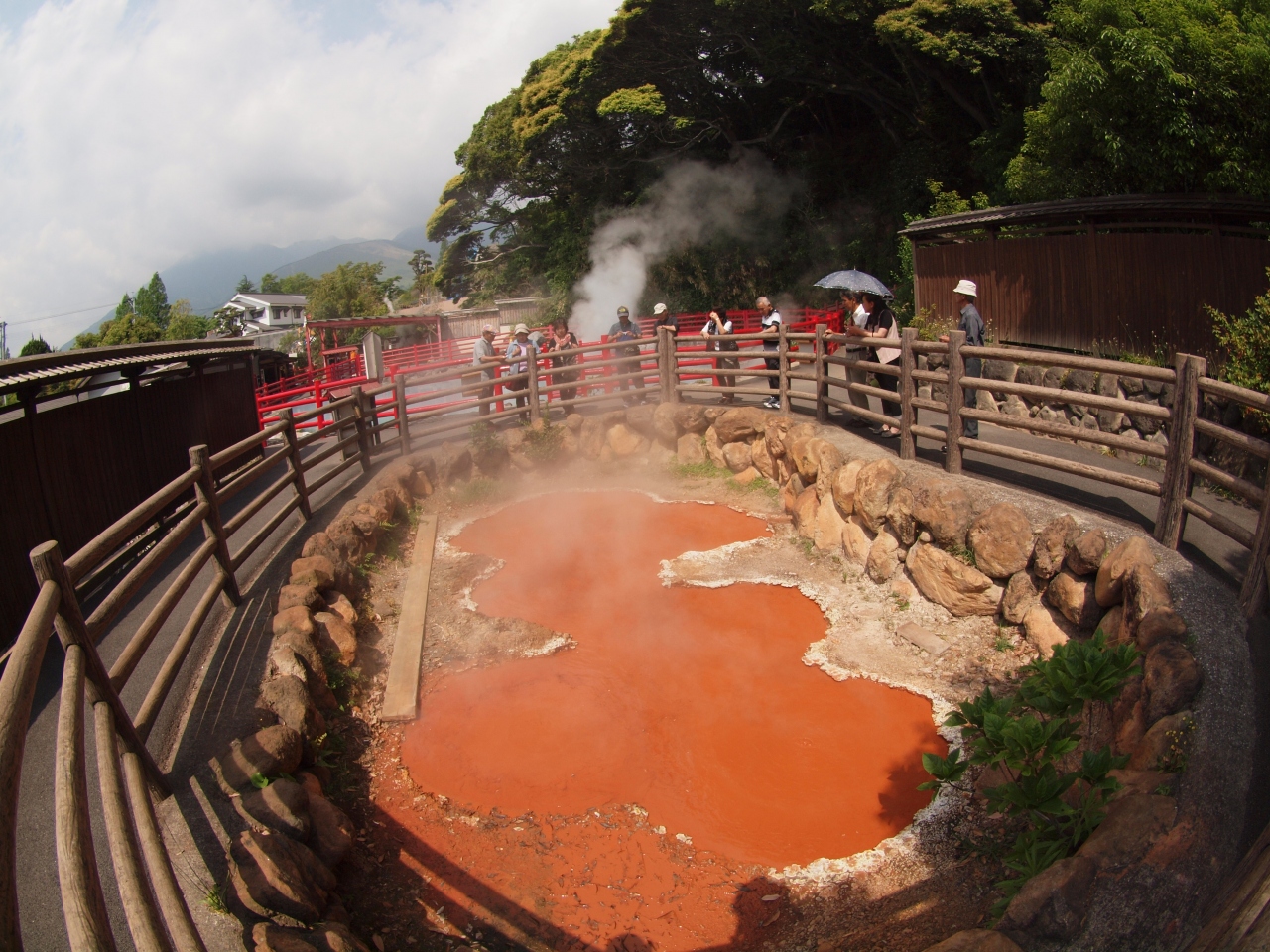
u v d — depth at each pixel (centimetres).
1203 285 807
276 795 408
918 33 1944
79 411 744
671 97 2983
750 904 424
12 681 268
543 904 426
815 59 2459
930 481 725
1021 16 1964
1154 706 412
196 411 1030
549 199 3906
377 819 489
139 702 496
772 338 1061
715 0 2261
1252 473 638
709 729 571
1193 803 346
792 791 506
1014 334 1112
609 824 484
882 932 388
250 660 545
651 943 402
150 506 480
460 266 4559
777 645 680
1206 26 887
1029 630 607
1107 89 952
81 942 190
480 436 1136
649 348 1516
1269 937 221
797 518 902
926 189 2397
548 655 678
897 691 600
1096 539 556
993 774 486
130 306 7681
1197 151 916
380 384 1803
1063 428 630
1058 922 315
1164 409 544
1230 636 440
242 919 339
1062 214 989
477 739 571
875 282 940
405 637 702
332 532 787
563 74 3000
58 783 251
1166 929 299
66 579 364
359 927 396
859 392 909
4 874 202
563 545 920
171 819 396
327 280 6069
